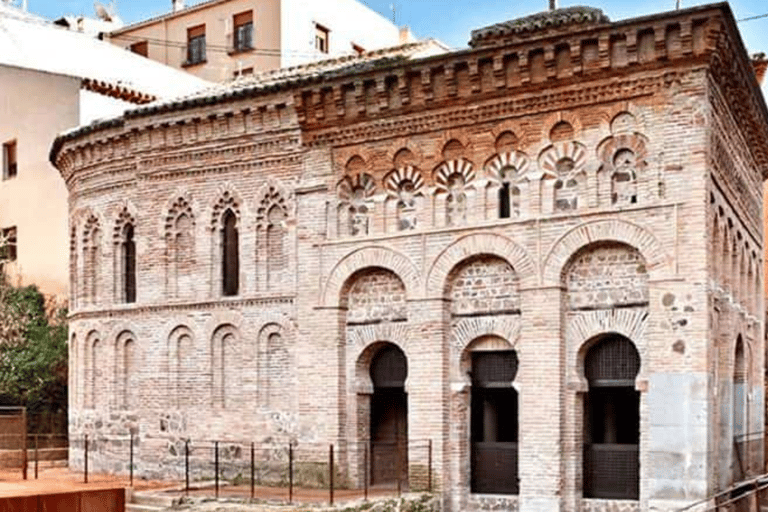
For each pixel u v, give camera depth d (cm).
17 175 4088
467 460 2433
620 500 2262
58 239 3909
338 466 2525
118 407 2914
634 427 2356
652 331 2191
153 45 5025
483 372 2448
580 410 2303
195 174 2789
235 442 2675
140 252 2877
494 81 2378
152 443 2806
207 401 2728
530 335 2319
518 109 2372
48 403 3678
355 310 2570
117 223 2953
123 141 2912
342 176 2577
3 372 3600
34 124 4000
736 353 2708
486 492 2420
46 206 3962
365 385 2566
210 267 2750
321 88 2566
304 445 2572
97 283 3038
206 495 2369
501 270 2395
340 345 2556
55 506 1391
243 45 4759
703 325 2144
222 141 2738
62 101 3875
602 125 2283
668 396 2166
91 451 2977
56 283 3894
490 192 2403
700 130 2178
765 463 3481
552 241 2309
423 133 2481
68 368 3434
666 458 2158
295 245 2627
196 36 4916
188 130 2784
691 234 2172
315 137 2608
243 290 2694
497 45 2358
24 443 2211
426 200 2467
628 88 2253
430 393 2425
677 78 2206
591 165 2289
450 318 2448
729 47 2236
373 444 2591
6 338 3653
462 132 2436
